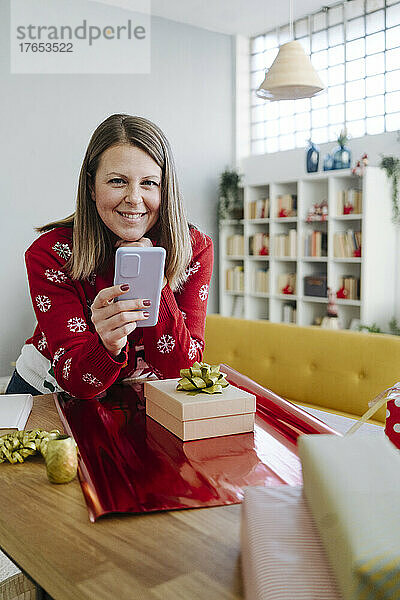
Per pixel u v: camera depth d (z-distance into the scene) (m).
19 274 5.02
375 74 5.21
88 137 5.34
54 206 5.19
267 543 0.51
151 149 1.22
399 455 0.55
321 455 0.56
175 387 1.08
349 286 5.05
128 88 5.56
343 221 5.19
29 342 1.64
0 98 4.82
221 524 0.69
